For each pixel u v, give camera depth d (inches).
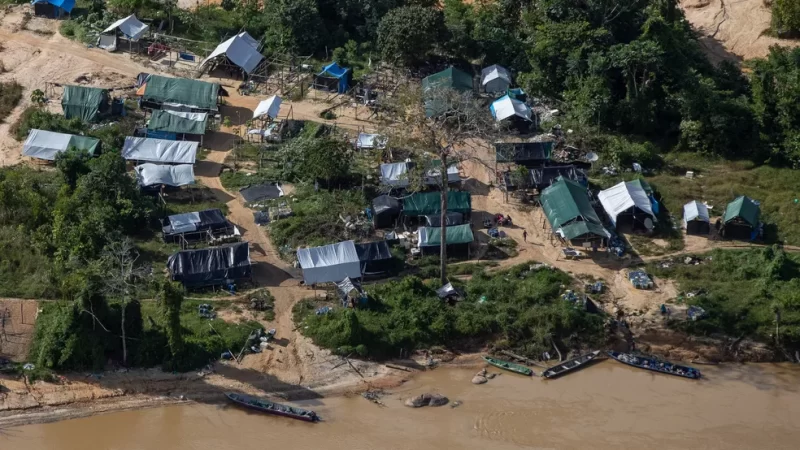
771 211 4045.3
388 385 3196.4
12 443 2864.2
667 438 3002.0
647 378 3287.4
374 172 4156.0
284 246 3750.0
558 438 2984.7
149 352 3164.4
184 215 3750.0
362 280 3575.3
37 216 3700.8
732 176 4281.5
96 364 3122.5
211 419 2994.6
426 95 3986.2
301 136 4370.1
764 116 4471.0
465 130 3914.9
